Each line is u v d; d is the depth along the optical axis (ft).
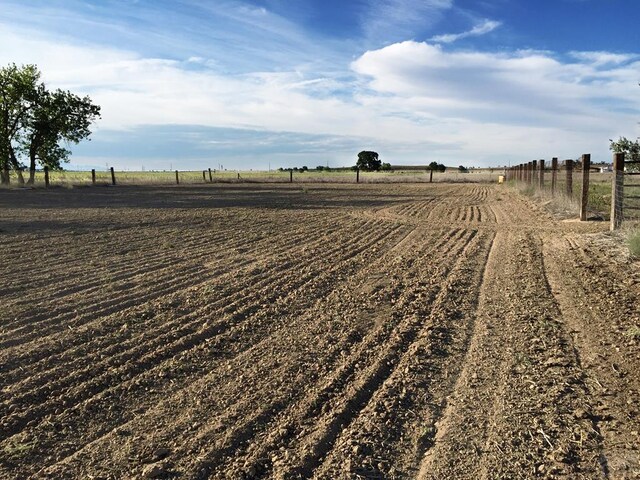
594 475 10.71
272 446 11.89
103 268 30.12
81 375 15.62
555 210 58.08
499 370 15.75
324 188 127.03
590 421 12.77
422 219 55.16
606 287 24.48
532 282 25.90
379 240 40.60
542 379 15.06
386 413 13.32
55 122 133.39
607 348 17.26
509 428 12.51
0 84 127.24
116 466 11.20
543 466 11.01
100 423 13.00
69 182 136.98
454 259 32.32
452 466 11.09
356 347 17.80
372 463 11.25
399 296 24.04
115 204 75.25
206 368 16.20
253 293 24.64
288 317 21.11
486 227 47.34
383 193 104.17
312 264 31.32
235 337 18.83
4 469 11.07
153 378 15.47
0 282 26.63
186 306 22.52
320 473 10.92
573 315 20.75
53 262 31.76
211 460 11.35
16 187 118.73
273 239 41.39
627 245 32.89
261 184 154.40
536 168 88.22
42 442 12.12
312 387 14.79
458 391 14.47
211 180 167.84
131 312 21.65
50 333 19.19
